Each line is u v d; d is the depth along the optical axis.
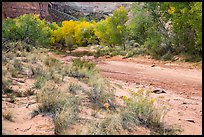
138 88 10.44
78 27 46.78
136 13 26.97
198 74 14.13
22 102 6.38
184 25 20.61
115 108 6.70
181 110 7.30
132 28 28.94
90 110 6.30
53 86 7.72
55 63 12.53
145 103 6.12
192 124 6.20
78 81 9.24
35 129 5.00
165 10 22.73
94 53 30.23
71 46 45.56
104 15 113.69
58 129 5.00
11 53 13.08
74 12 116.38
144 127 5.67
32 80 8.66
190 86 11.08
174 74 14.29
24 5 79.75
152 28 24.34
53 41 46.91
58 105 6.03
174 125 5.91
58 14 103.56
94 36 45.81
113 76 13.73
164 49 22.17
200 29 18.58
